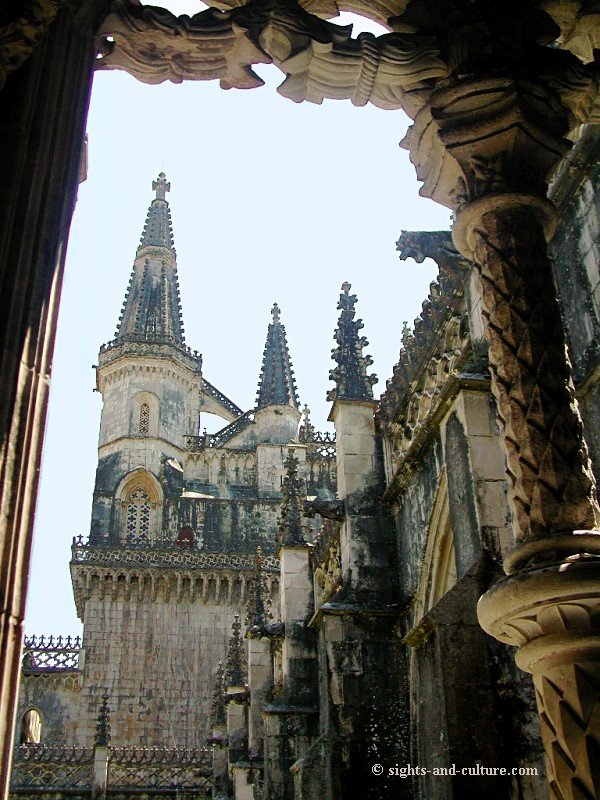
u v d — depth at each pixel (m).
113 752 46.84
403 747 15.60
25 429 5.79
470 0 7.71
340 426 19.33
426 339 17.03
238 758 34.47
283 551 24.67
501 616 5.62
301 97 8.06
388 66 7.60
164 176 75.19
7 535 5.48
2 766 5.06
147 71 7.79
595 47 8.41
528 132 6.99
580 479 5.96
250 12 7.52
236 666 37.53
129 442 60.59
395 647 16.59
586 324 12.50
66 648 52.97
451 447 12.80
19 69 6.63
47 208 6.45
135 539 56.59
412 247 16.00
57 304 6.40
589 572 5.32
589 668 5.31
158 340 64.62
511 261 6.70
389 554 17.84
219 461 62.38
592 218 12.59
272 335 68.31
